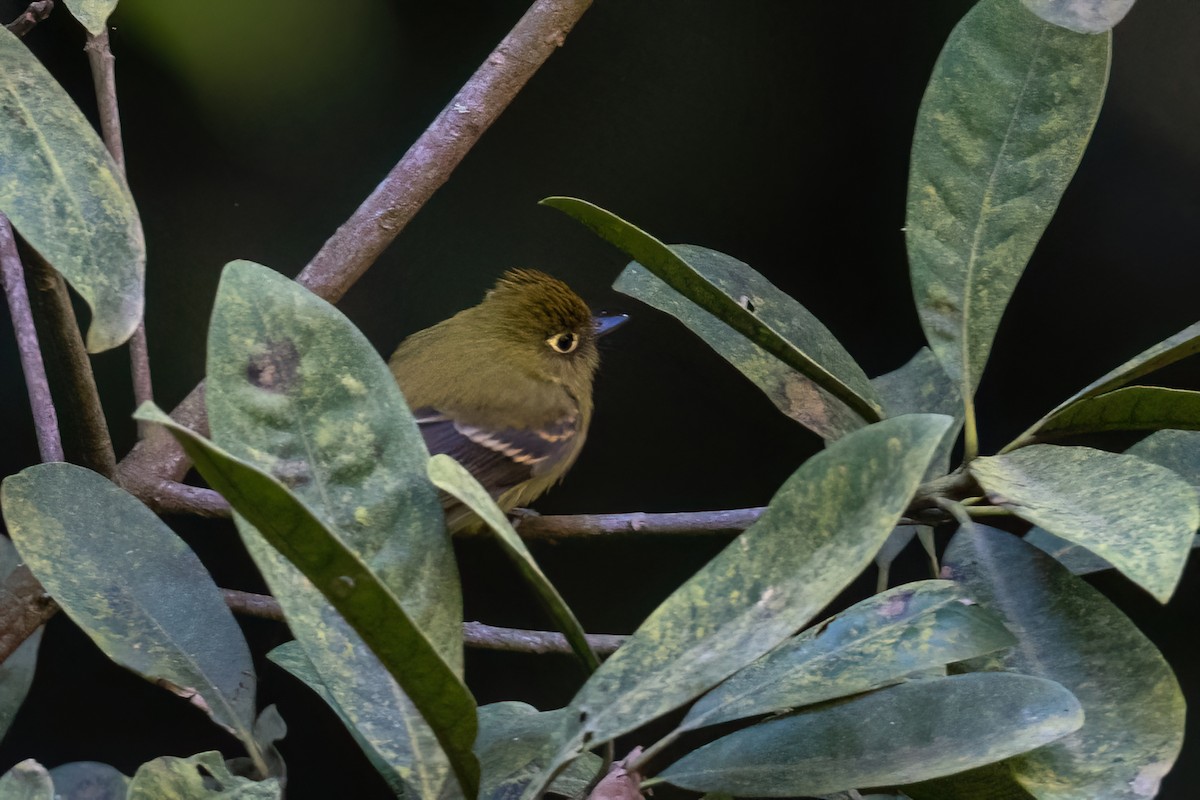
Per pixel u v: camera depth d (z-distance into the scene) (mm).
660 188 6867
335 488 2311
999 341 6836
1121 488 2391
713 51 6426
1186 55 5945
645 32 6414
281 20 5641
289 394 2340
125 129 6176
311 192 6562
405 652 1816
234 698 2826
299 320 2391
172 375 6930
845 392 2959
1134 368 2652
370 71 6023
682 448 7555
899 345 7051
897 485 2125
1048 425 2781
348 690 2375
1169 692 2418
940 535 7027
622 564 7293
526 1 6109
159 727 7191
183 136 6215
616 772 2389
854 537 2119
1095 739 2352
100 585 2793
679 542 7266
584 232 7188
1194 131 6043
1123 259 6453
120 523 2883
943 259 3129
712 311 2889
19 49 2482
